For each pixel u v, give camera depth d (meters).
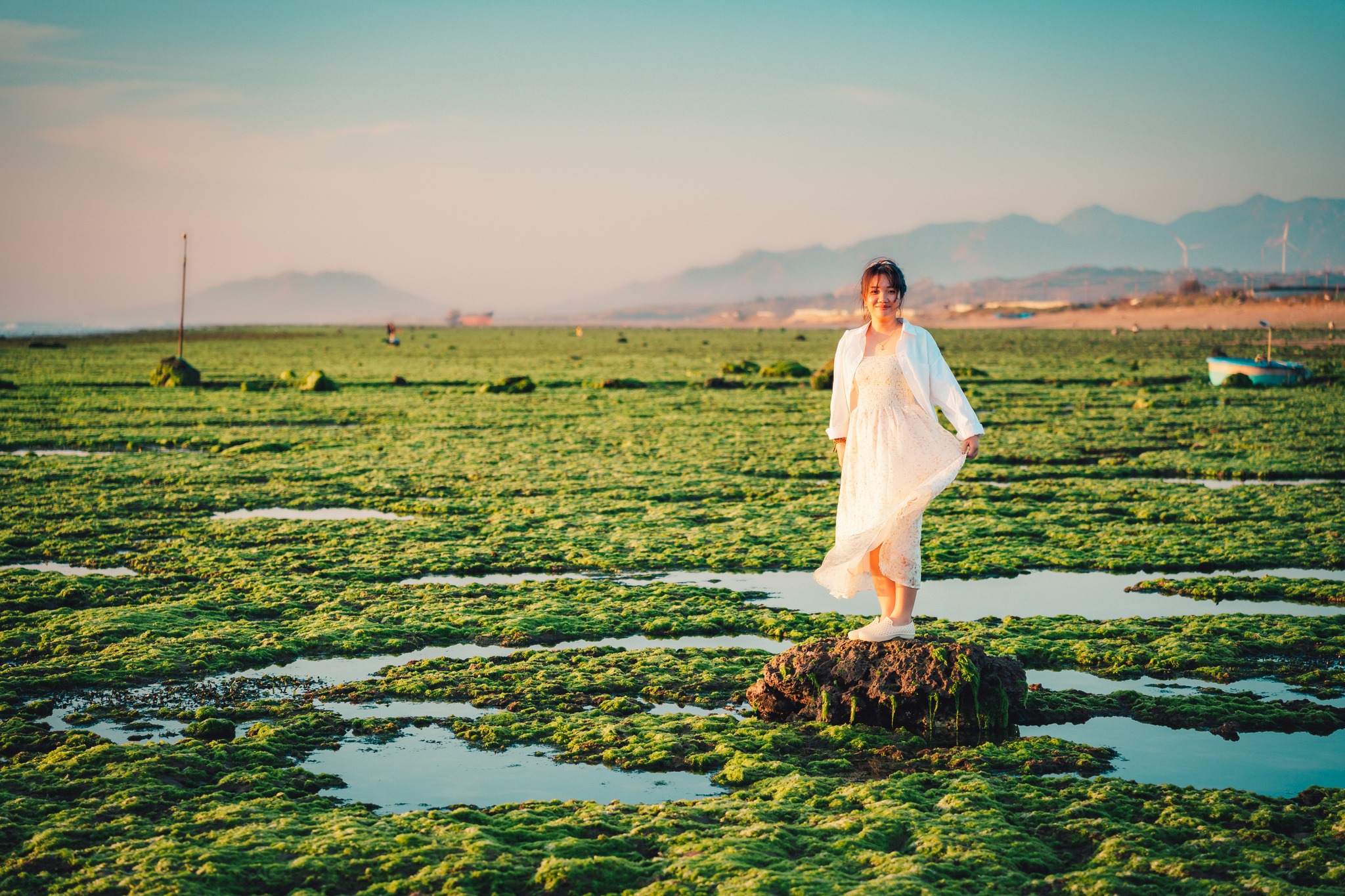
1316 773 6.04
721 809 5.41
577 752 6.40
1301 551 12.61
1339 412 31.83
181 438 25.72
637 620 9.74
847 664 6.94
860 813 5.29
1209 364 43.84
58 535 13.89
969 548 12.98
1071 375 49.94
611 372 56.00
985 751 6.28
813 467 20.53
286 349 90.00
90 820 5.23
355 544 13.34
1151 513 15.23
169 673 8.09
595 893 4.47
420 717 7.11
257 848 4.86
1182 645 8.68
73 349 87.00
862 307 7.04
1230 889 4.37
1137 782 5.83
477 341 119.50
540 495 17.47
